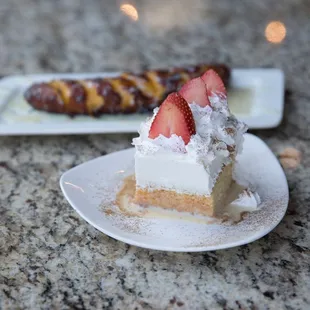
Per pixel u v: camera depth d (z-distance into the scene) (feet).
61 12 3.72
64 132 2.24
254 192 1.86
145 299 1.59
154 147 1.80
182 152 1.78
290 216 1.84
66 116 2.45
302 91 2.60
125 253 1.73
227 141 1.84
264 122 2.24
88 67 2.97
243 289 1.60
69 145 2.28
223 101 1.90
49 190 2.02
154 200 1.85
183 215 1.82
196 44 3.15
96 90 2.42
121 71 2.91
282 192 1.87
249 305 1.56
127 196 1.89
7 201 1.97
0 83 2.68
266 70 2.65
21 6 3.86
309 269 1.65
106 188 1.92
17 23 3.57
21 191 2.02
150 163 1.81
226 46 3.11
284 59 2.92
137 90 2.42
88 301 1.59
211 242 1.67
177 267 1.68
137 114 2.44
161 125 1.80
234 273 1.65
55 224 1.86
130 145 2.26
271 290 1.59
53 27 3.48
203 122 1.82
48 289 1.63
